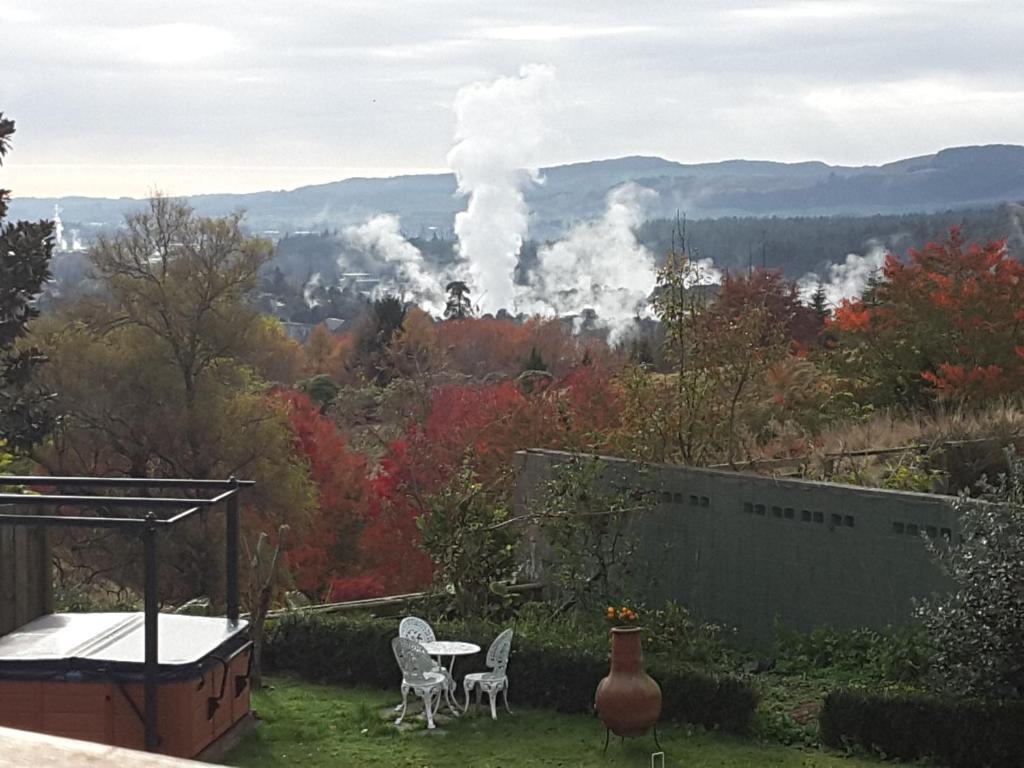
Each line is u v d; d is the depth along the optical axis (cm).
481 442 2630
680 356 1702
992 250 2605
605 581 1541
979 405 2195
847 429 1883
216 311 3250
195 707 1069
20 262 2548
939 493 1548
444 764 1113
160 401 3186
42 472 3089
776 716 1188
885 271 2612
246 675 1194
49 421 2641
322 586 3403
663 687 1218
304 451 3431
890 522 1333
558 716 1258
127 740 1038
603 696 1148
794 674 1333
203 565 3053
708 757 1115
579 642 1318
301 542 3300
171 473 3262
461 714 1263
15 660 1040
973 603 1104
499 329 6200
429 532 1532
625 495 1559
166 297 3192
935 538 1293
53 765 203
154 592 1033
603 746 1155
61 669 1043
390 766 1106
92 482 1166
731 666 1357
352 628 1405
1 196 2609
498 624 1484
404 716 1248
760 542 1464
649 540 1577
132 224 3222
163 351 3216
